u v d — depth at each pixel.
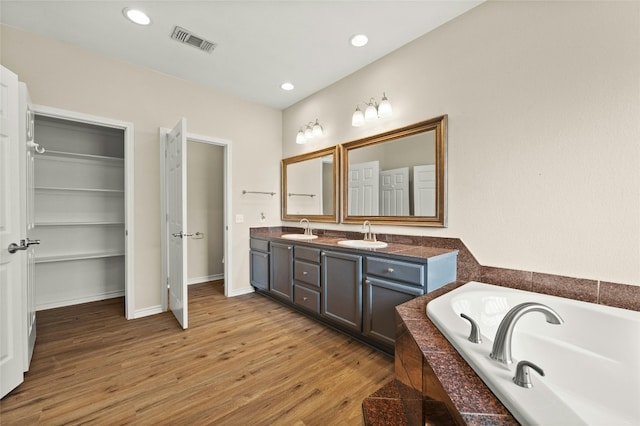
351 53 2.55
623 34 1.43
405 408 1.27
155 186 2.87
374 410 1.29
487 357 0.92
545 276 1.69
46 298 3.00
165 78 2.92
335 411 1.47
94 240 3.26
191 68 2.81
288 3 1.92
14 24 2.14
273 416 1.43
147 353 2.06
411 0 1.91
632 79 1.40
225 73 2.92
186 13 2.01
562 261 1.63
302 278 2.78
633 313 1.31
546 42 1.68
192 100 3.11
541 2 1.69
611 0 1.46
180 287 2.54
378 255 2.07
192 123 3.11
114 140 3.36
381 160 2.64
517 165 1.80
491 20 1.90
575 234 1.59
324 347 2.18
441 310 1.35
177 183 2.59
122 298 3.37
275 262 3.18
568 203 1.61
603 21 1.48
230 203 3.44
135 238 2.74
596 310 1.37
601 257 1.50
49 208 2.98
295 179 3.68
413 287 1.87
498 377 0.82
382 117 2.58
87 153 3.19
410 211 2.40
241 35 2.28
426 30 2.24
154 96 2.85
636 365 1.21
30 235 2.07
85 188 3.08
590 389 1.23
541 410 0.68
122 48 2.47
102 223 3.10
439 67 2.19
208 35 2.28
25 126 1.83
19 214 1.67
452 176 2.13
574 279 1.59
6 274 1.57
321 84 3.17
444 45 2.16
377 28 2.20
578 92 1.57
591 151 1.53
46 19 2.08
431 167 2.25
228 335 2.38
